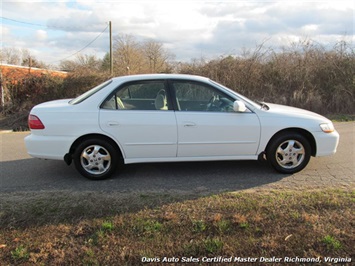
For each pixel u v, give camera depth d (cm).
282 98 1197
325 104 1155
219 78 1322
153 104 455
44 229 312
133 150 451
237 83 1298
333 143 471
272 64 1311
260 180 446
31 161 565
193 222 315
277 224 309
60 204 368
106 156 454
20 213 346
